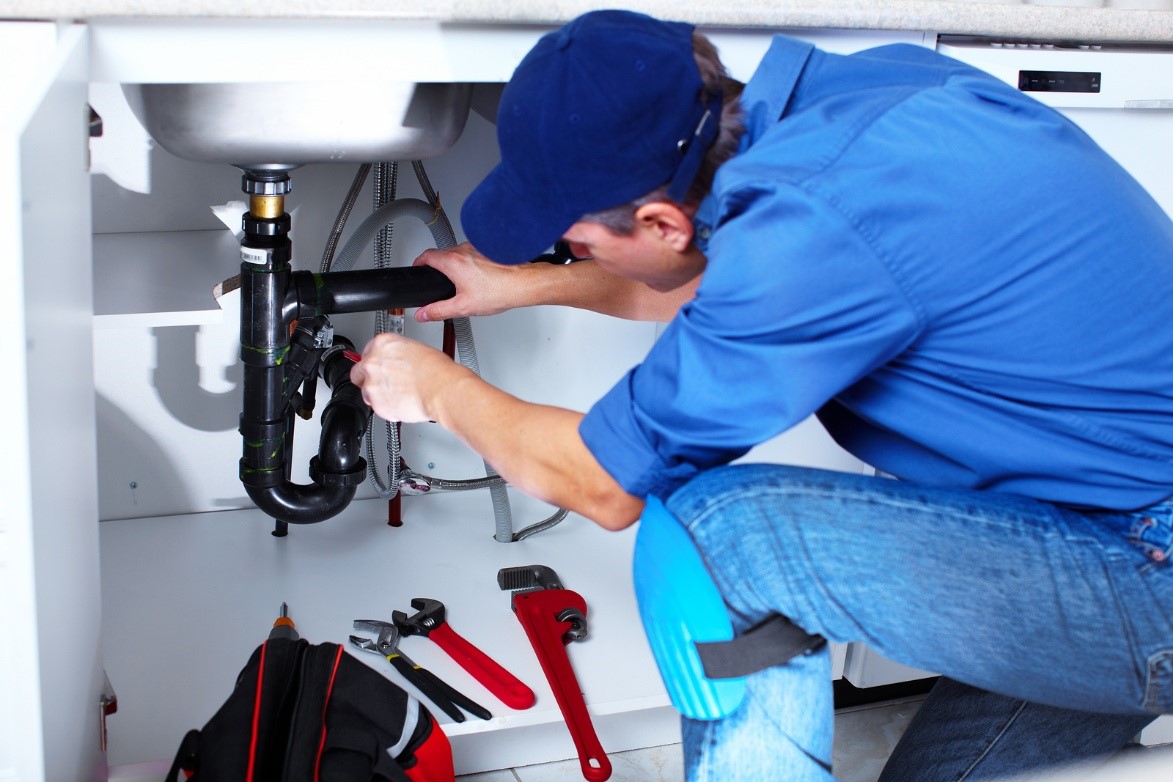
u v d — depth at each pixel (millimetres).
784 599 905
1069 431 887
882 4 1165
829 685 974
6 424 772
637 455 882
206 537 1688
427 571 1639
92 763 1066
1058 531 904
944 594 884
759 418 833
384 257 1490
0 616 821
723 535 913
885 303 806
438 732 1170
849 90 906
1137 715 1108
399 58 1046
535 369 1808
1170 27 1324
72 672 949
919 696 1684
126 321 1202
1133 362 863
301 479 1799
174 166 1517
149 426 1668
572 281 1337
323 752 1079
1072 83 1333
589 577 1661
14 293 746
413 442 1800
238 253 1472
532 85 836
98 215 1516
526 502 1876
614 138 816
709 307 827
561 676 1406
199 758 1064
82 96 922
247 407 1285
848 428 1044
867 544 896
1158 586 890
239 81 1014
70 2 906
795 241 787
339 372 1416
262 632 1471
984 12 1216
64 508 898
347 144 1115
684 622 889
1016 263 821
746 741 931
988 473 937
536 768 1471
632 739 1518
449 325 1563
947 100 844
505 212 896
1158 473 897
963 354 859
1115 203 854
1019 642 884
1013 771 1143
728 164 836
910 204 797
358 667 1173
